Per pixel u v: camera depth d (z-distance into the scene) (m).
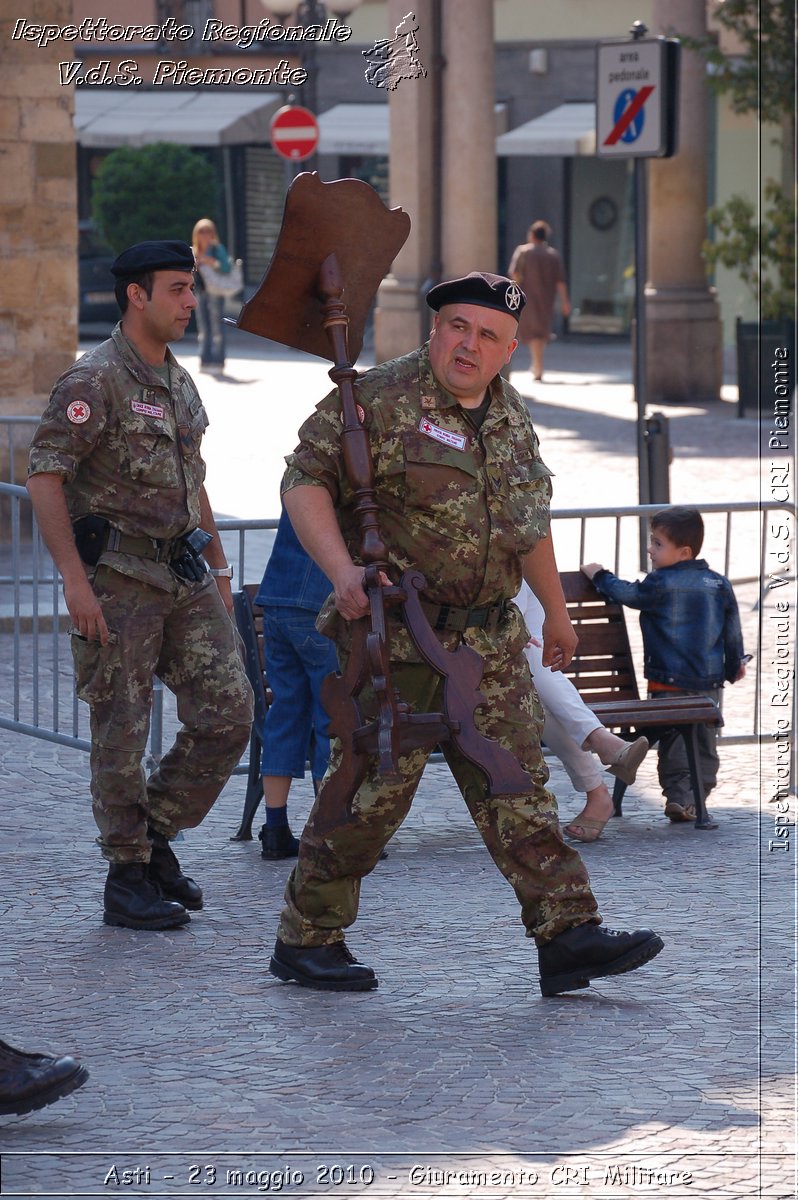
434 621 8.41
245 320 8.56
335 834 8.62
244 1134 7.13
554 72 52.97
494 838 8.67
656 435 20.06
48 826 11.88
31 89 20.70
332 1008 8.62
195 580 9.79
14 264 20.81
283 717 11.28
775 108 35.06
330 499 8.38
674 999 8.78
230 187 59.16
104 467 9.49
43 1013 8.49
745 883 10.79
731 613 12.69
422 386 8.34
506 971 9.21
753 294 35.50
